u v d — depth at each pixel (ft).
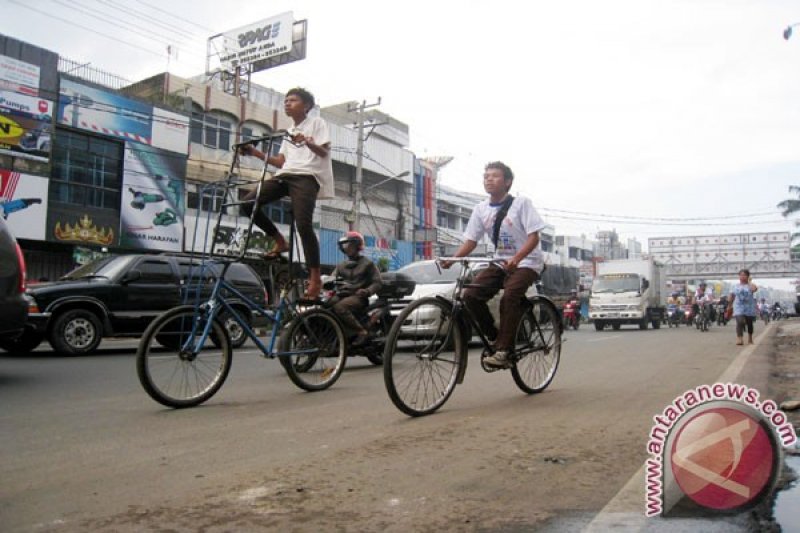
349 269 24.85
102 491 9.07
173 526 7.72
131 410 15.43
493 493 8.90
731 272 162.61
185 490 9.09
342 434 12.60
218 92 75.66
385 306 25.57
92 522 7.87
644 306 79.41
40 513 8.20
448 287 32.86
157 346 15.84
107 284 32.53
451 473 9.85
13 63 55.98
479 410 15.16
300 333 18.21
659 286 88.58
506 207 16.25
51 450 11.40
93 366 25.90
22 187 56.34
